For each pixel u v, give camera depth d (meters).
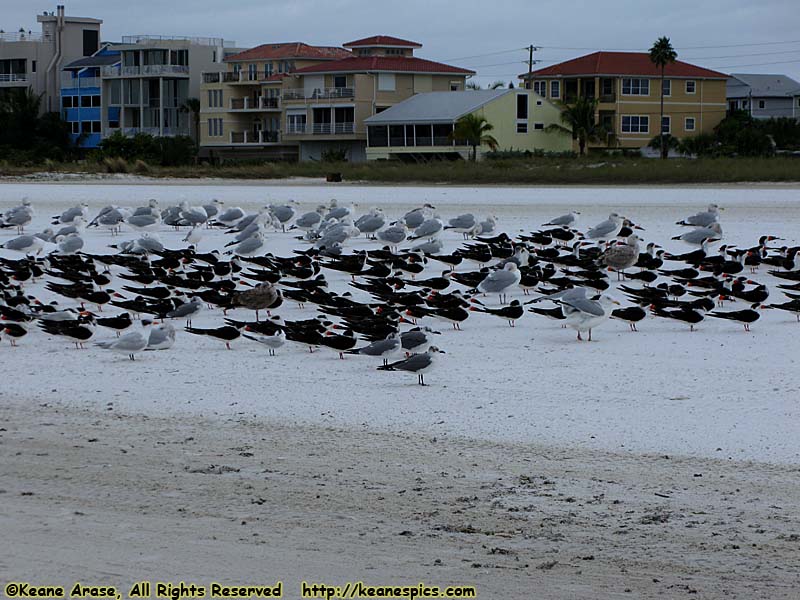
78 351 24.06
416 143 107.69
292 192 67.12
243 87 121.69
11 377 21.64
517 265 30.69
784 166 76.12
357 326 23.55
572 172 75.75
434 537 13.30
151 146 109.94
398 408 19.17
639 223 46.88
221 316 28.02
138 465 16.14
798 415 18.41
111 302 27.09
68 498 14.70
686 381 20.84
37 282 32.78
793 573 12.24
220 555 12.73
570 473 15.69
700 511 14.15
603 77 116.19
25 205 47.41
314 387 20.70
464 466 16.05
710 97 119.44
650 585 11.93
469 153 104.94
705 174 73.06
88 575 12.21
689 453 16.55
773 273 31.03
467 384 20.80
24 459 16.45
